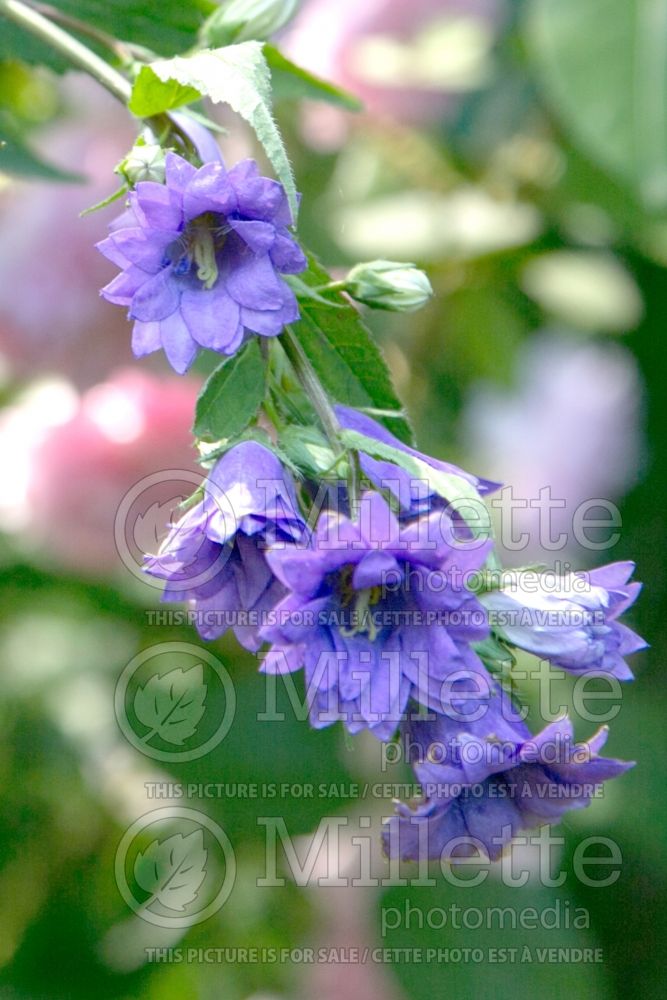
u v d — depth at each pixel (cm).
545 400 95
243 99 60
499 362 93
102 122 84
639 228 85
